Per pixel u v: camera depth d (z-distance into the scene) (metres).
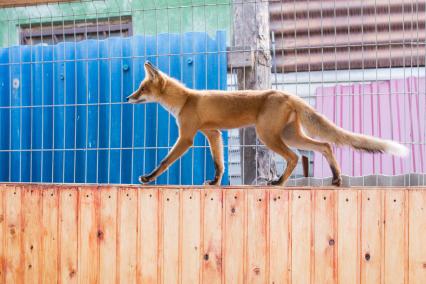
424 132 5.96
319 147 4.89
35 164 6.43
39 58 6.45
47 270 5.11
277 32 7.02
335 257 4.54
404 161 6.08
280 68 6.97
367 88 6.26
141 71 6.23
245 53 5.96
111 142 6.26
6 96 6.52
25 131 6.46
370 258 4.50
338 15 6.92
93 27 7.93
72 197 5.07
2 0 6.22
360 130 6.20
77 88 6.35
